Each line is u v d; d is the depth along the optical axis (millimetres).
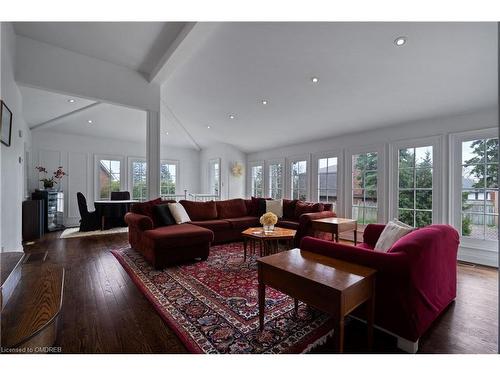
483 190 3262
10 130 2580
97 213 5547
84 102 4773
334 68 3012
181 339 1627
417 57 2576
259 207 5113
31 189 5668
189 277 2738
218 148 7246
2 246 2334
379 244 2238
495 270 3018
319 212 4223
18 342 855
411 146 3908
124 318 1897
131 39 3141
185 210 4309
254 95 4055
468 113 3330
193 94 4512
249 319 1876
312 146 5445
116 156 6906
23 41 3061
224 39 2914
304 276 1404
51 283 1365
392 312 1546
